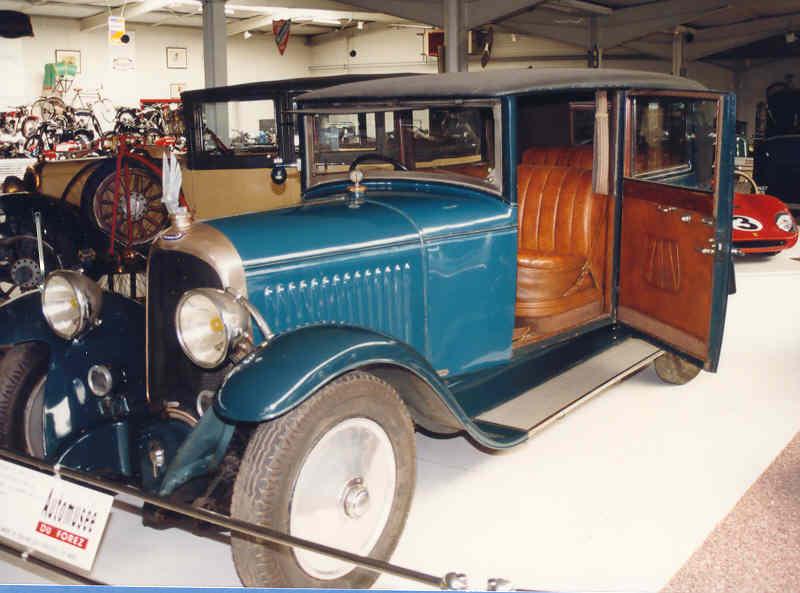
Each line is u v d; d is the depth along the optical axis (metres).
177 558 2.54
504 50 23.66
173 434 2.49
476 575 2.35
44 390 2.61
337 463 2.13
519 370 3.22
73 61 20.77
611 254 3.72
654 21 15.16
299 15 20.22
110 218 5.86
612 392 4.00
